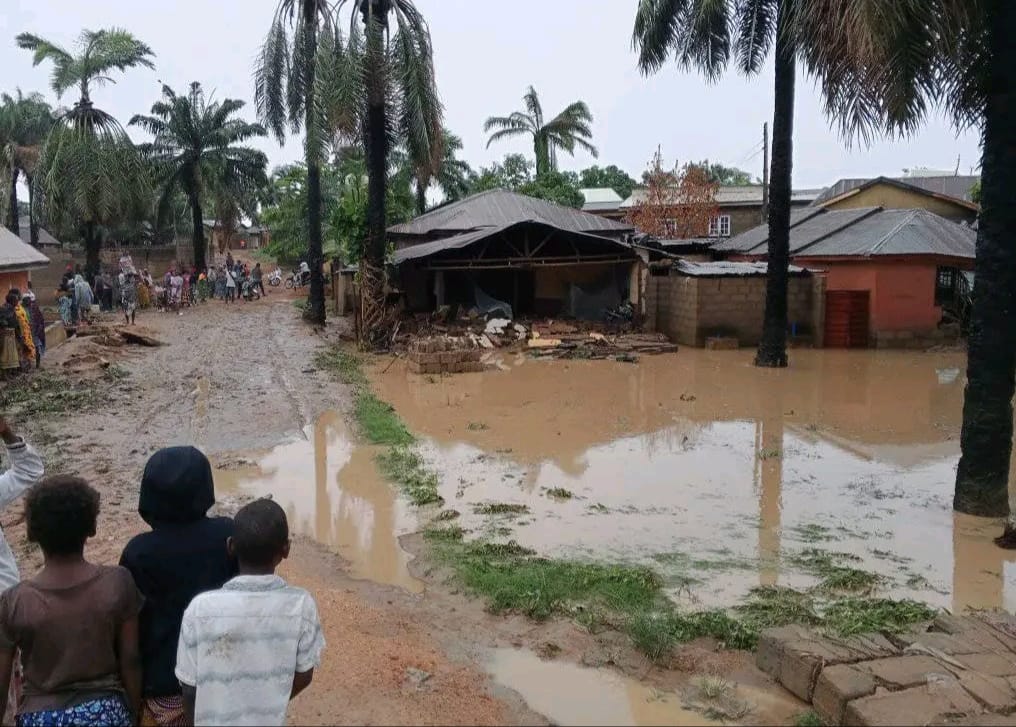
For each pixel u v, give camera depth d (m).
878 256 23.14
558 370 19.50
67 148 31.98
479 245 26.02
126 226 43.47
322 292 28.28
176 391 16.09
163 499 3.42
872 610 6.50
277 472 10.70
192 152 43.16
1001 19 8.52
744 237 33.12
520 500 9.59
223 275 40.56
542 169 52.28
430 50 21.91
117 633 3.28
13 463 4.28
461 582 7.11
